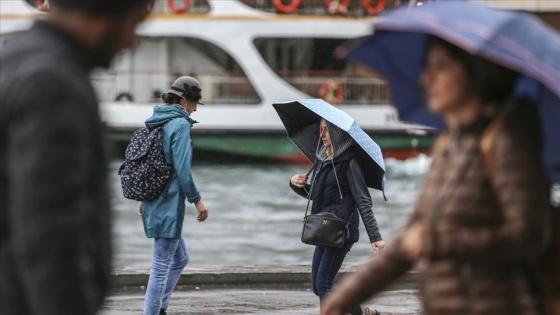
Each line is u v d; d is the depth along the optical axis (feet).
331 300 25.43
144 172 55.67
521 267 23.66
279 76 222.28
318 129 60.75
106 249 20.22
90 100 19.93
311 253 113.29
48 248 18.92
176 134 55.47
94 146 19.93
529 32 23.80
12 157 19.22
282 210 151.84
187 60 226.38
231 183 187.32
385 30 25.07
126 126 220.43
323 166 57.62
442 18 23.68
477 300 23.30
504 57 23.07
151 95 222.69
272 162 217.77
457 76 23.65
